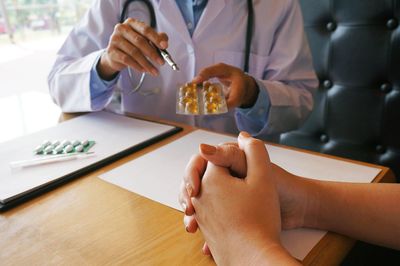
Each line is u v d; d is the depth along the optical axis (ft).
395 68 3.05
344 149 3.57
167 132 2.13
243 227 0.97
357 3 3.10
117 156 1.81
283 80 3.06
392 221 1.26
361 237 1.27
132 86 3.09
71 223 1.30
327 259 1.13
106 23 2.98
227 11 2.93
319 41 3.46
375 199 1.29
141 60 2.22
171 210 1.36
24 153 1.87
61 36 6.24
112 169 1.70
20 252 1.16
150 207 1.39
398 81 3.07
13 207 1.41
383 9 2.98
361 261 2.45
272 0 3.04
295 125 2.97
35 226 1.29
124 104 3.15
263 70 3.14
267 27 3.02
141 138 2.04
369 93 3.28
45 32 6.70
